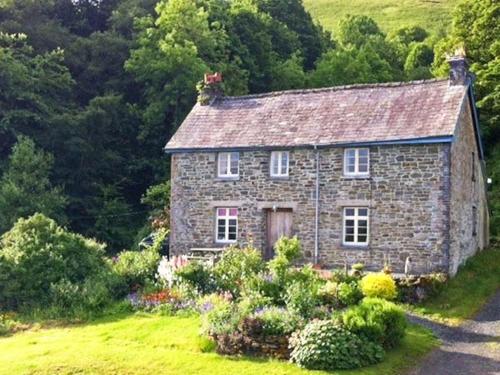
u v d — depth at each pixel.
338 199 27.16
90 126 42.47
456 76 27.61
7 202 34.66
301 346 15.55
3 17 45.41
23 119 39.44
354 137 26.84
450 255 25.25
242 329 16.41
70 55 46.84
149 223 37.50
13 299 21.33
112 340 17.45
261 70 52.94
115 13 50.59
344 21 83.19
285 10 64.25
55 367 15.34
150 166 44.12
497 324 19.95
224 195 29.53
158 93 44.44
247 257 22.27
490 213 39.81
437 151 25.41
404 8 110.75
